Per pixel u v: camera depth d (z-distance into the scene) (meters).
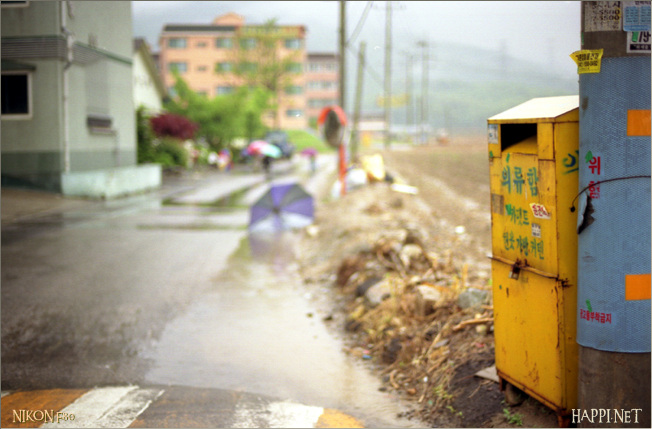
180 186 31.09
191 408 5.41
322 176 38.97
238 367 6.48
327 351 6.98
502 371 4.74
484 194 24.78
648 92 3.54
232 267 11.77
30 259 12.02
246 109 58.91
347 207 19.55
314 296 9.50
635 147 3.56
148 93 46.06
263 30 84.62
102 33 27.03
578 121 3.92
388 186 25.72
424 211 18.80
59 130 23.80
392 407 5.42
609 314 3.67
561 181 3.94
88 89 25.86
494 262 4.75
